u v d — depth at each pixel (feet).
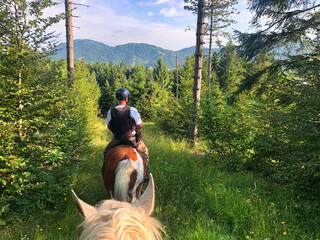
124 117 11.01
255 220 11.05
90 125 34.32
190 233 10.40
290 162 13.56
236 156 20.34
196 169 18.75
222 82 88.94
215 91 49.52
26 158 12.74
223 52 28.37
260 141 17.97
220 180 16.10
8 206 11.58
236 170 19.65
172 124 37.78
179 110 35.86
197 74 29.50
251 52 24.20
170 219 12.26
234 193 14.38
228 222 11.93
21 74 12.96
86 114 33.50
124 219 2.34
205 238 9.91
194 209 13.38
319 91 12.42
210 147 22.49
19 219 11.55
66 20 29.07
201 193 14.52
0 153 11.59
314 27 19.99
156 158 22.06
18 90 12.41
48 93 13.08
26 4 12.14
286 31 21.94
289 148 14.20
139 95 88.02
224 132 21.18
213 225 11.23
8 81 12.13
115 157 9.84
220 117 21.45
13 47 12.28
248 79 24.57
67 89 15.12
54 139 13.65
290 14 21.75
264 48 23.34
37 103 12.71
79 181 16.85
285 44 22.38
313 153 11.93
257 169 20.12
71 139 17.07
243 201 12.71
